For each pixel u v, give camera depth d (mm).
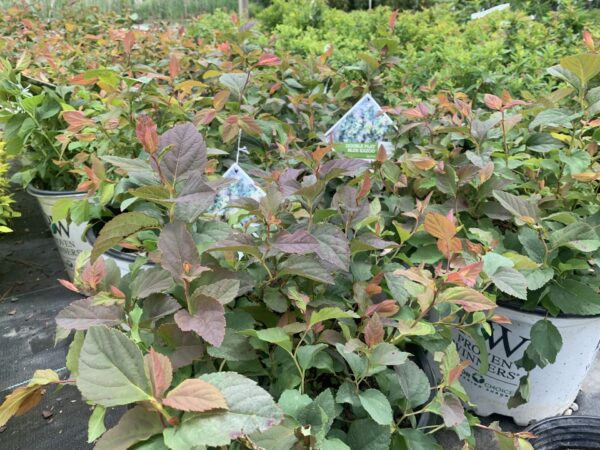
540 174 1688
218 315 796
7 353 2297
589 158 1488
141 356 673
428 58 2807
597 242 1268
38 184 2609
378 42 2156
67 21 4555
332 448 750
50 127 2373
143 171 992
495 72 2662
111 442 646
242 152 1848
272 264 1053
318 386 1066
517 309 1482
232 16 3107
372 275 1181
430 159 1492
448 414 889
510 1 5023
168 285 861
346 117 1921
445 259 1337
